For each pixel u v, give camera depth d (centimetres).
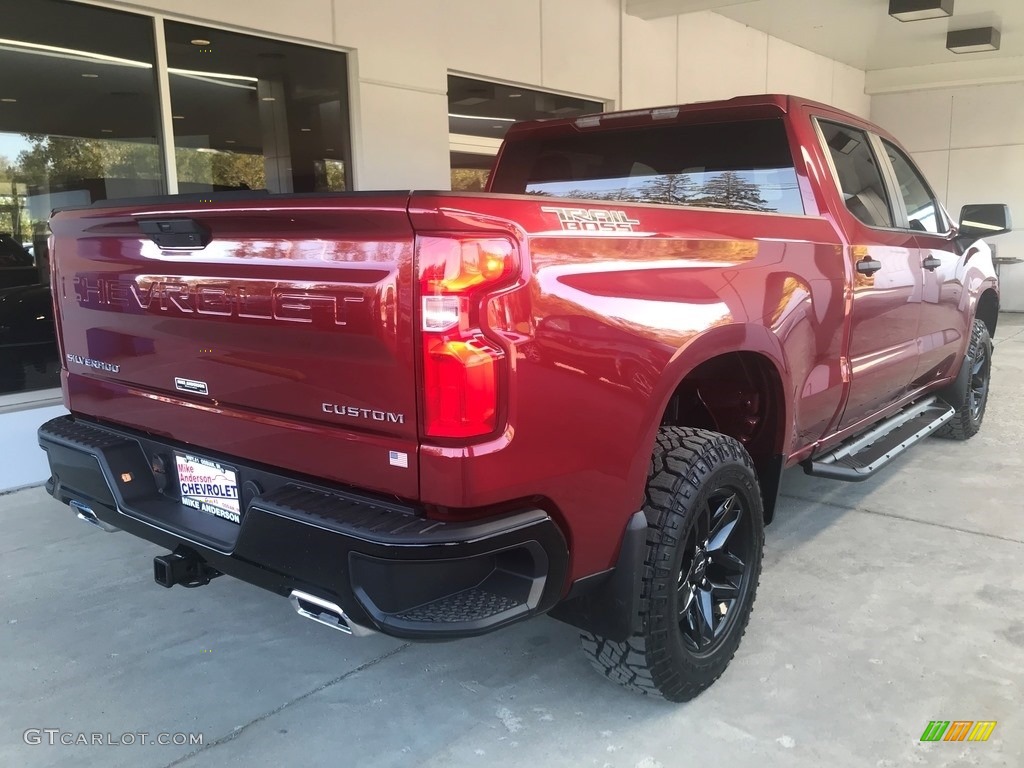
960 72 1411
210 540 226
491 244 180
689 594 252
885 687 269
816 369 316
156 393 252
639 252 219
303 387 204
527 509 195
